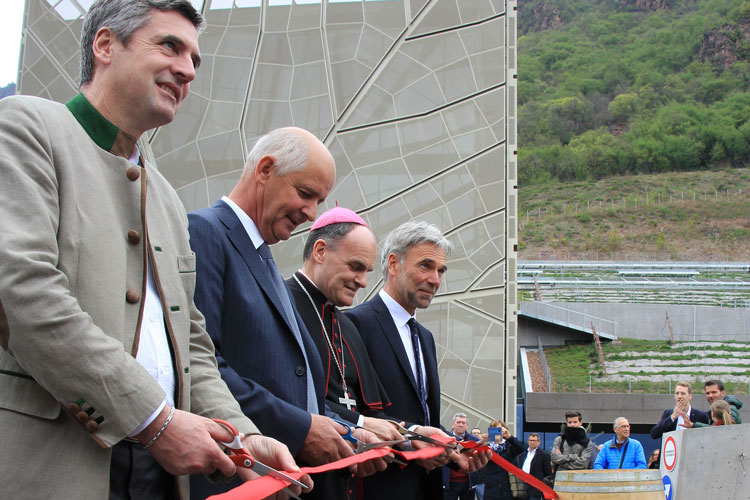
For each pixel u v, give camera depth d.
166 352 1.74
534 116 123.69
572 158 114.50
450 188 12.23
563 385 38.25
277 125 12.21
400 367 3.74
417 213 12.18
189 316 1.87
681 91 123.75
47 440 1.47
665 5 139.38
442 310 12.02
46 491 1.45
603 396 26.39
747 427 4.30
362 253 3.30
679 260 92.31
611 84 128.62
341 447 2.33
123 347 1.51
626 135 116.38
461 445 3.34
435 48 12.48
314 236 3.36
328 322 3.30
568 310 44.25
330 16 12.50
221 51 12.33
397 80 12.43
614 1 140.75
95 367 1.43
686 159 112.56
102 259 1.59
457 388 11.80
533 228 100.88
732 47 128.38
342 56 12.41
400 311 3.88
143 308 1.68
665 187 107.12
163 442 1.51
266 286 2.49
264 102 12.25
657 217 100.50
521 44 138.62
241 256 2.48
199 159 12.03
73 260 1.54
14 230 1.43
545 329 43.28
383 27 12.49
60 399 1.43
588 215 102.38
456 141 12.30
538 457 7.86
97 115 1.71
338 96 12.34
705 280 62.25
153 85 1.74
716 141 112.81
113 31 1.74
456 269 12.09
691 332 43.34
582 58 132.38
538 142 120.88
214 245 2.42
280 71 12.38
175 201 1.96
